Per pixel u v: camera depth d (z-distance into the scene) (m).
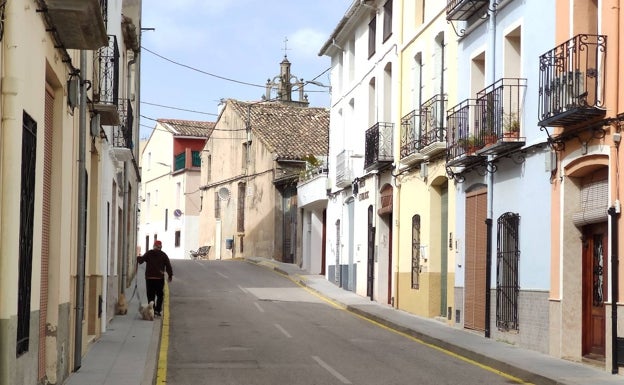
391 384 12.90
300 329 20.22
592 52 14.09
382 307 25.55
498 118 17.52
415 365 14.95
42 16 9.23
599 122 13.79
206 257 53.28
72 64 11.49
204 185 54.91
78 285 12.71
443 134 21.45
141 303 24.91
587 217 14.57
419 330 19.50
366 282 28.80
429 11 23.02
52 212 11.06
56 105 11.13
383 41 27.55
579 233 15.08
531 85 16.50
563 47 14.70
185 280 33.91
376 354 16.31
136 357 14.38
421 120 23.06
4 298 7.62
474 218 19.41
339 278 32.78
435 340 18.06
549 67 15.17
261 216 44.22
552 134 15.47
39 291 9.38
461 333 19.00
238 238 47.66
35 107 8.98
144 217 70.00
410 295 24.09
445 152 21.27
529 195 16.52
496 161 18.00
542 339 15.73
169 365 14.54
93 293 16.34
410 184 24.48
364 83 29.89
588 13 14.76
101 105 15.00
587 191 14.79
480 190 19.06
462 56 20.34
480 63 19.72
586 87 14.05
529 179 16.53
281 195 42.50
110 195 19.36
